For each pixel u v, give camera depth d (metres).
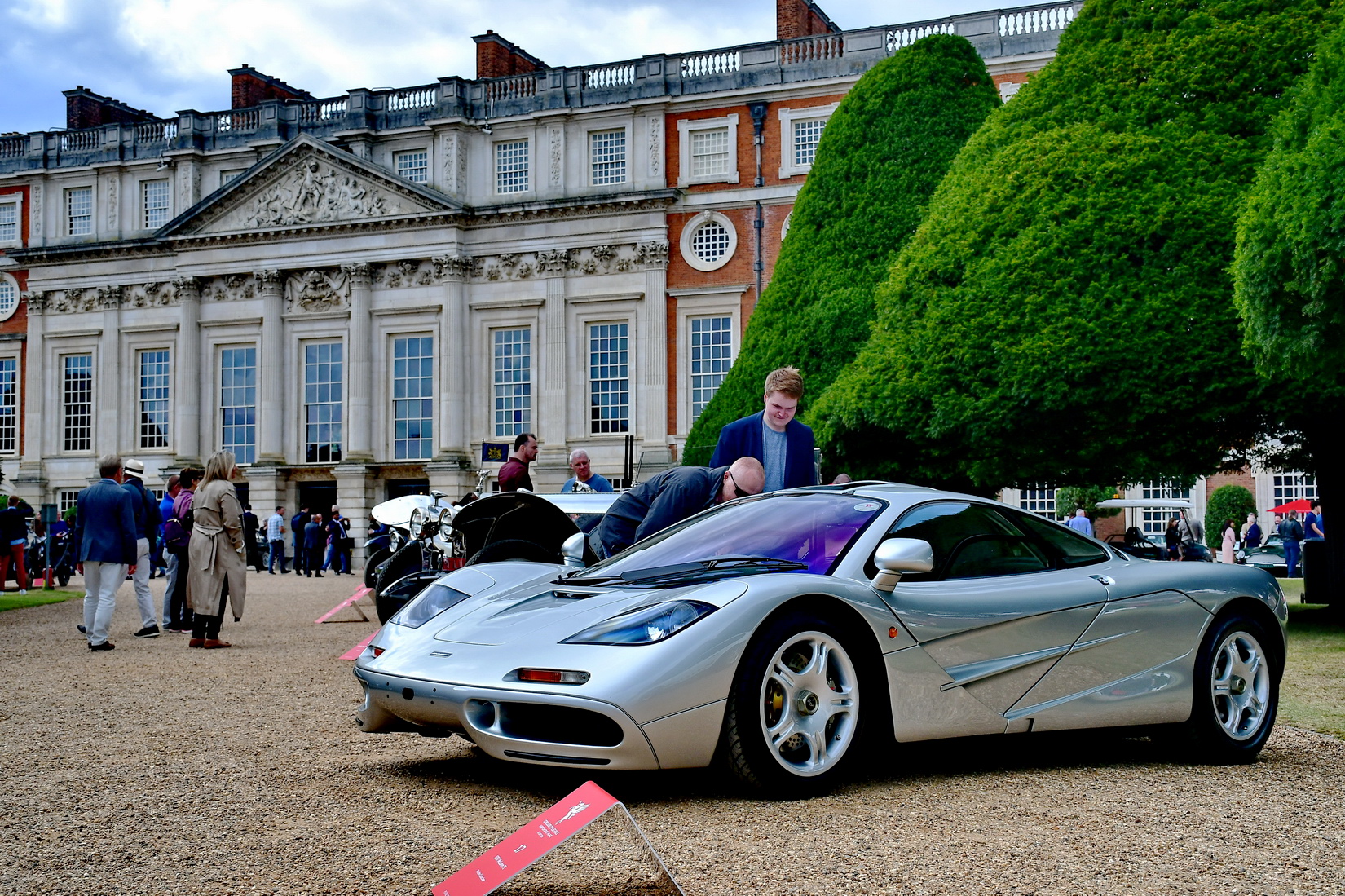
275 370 46.59
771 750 5.24
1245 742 6.59
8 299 51.25
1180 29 18.48
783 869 4.23
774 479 8.35
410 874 4.29
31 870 4.45
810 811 5.11
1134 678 6.35
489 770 6.27
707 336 42.69
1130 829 4.88
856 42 41.66
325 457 46.53
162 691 9.74
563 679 5.06
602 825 4.32
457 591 6.52
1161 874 4.24
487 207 44.31
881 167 25.69
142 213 49.56
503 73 47.12
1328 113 13.11
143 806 5.50
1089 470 18.67
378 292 45.91
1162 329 16.48
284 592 27.48
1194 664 6.53
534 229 44.28
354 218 45.59
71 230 50.38
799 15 44.97
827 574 5.75
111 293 48.78
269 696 9.36
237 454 47.53
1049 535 6.66
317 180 46.19
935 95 25.91
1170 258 16.92
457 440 44.38
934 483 22.00
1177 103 18.06
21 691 9.81
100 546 13.20
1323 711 8.70
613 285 43.56
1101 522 40.50
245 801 5.54
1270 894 4.02
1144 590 6.47
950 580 6.07
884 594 5.70
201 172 48.91
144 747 7.11
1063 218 17.91
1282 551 33.25
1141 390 16.55
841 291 25.11
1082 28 19.70
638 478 42.34
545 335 44.12
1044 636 6.10
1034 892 4.01
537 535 10.79
